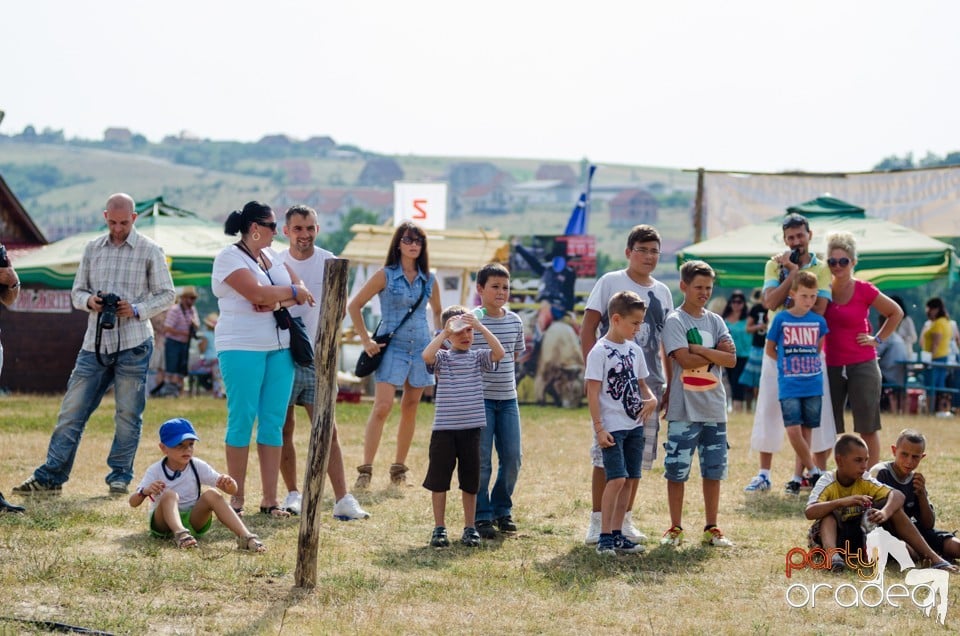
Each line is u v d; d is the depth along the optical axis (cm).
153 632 605
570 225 2620
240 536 796
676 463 855
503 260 2197
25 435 1370
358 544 831
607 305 876
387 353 1070
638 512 989
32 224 2958
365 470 1076
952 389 2081
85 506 923
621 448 820
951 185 2228
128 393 1002
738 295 2089
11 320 2378
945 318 2139
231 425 925
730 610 681
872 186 2283
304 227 1004
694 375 851
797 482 1103
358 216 15962
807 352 1076
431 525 912
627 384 825
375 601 677
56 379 2395
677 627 641
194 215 2333
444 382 853
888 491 796
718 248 1939
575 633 627
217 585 696
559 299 2159
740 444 1463
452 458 846
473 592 706
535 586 723
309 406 970
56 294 2395
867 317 1109
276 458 933
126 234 1016
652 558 810
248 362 919
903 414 2036
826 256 1104
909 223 2262
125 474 1003
